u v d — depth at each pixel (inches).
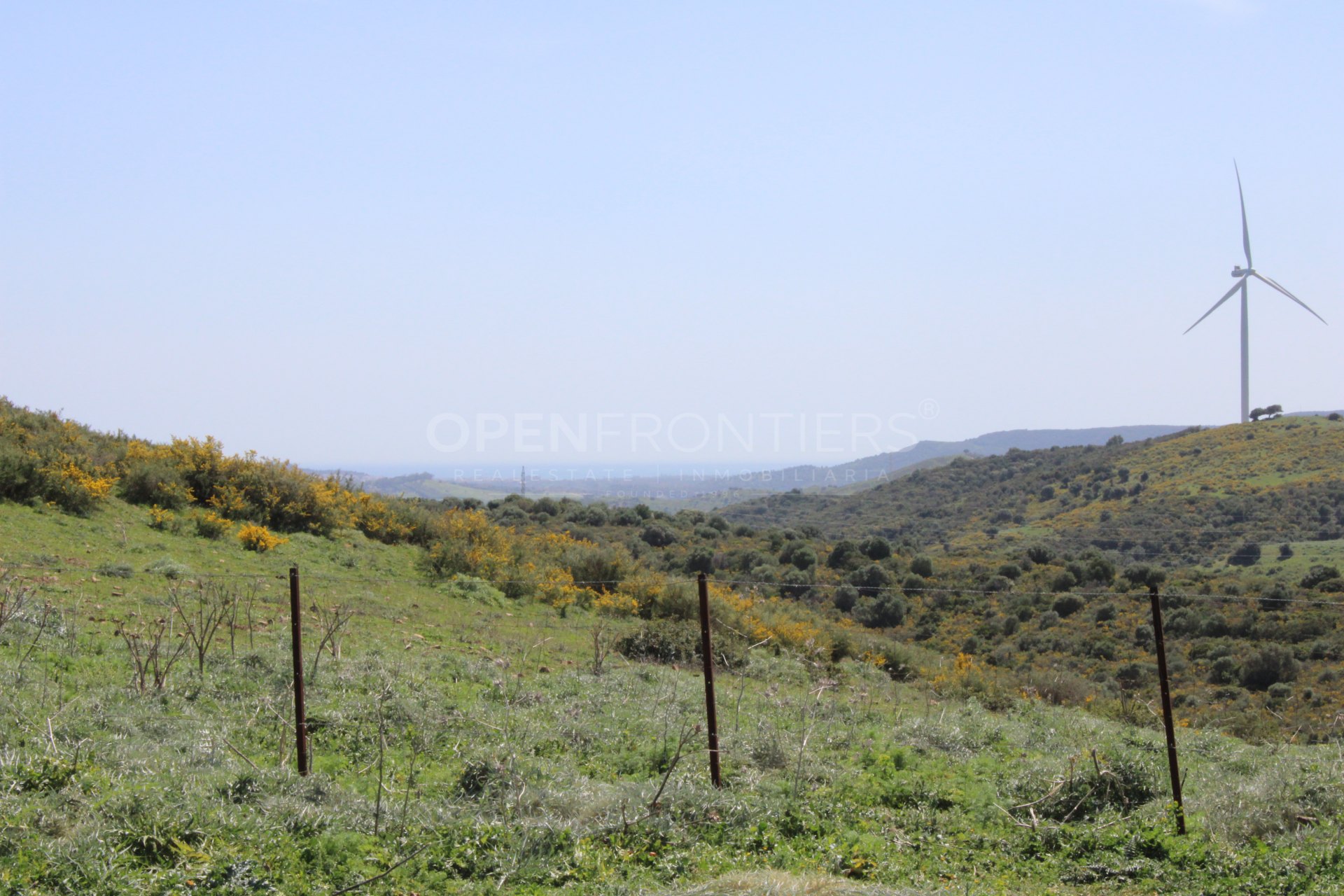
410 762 376.5
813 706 540.4
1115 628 1285.7
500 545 1033.5
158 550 753.6
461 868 279.9
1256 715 812.6
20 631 471.8
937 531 2923.2
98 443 967.0
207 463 943.7
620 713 483.8
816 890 267.3
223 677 452.1
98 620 538.0
